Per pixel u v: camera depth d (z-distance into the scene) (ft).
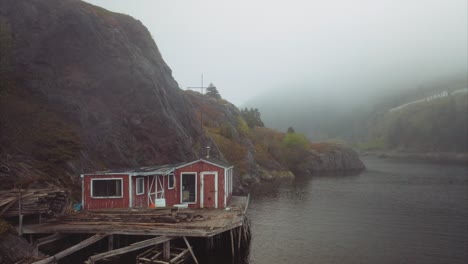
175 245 84.53
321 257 89.10
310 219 133.69
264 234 111.34
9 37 127.95
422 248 96.89
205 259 81.71
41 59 142.51
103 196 92.73
